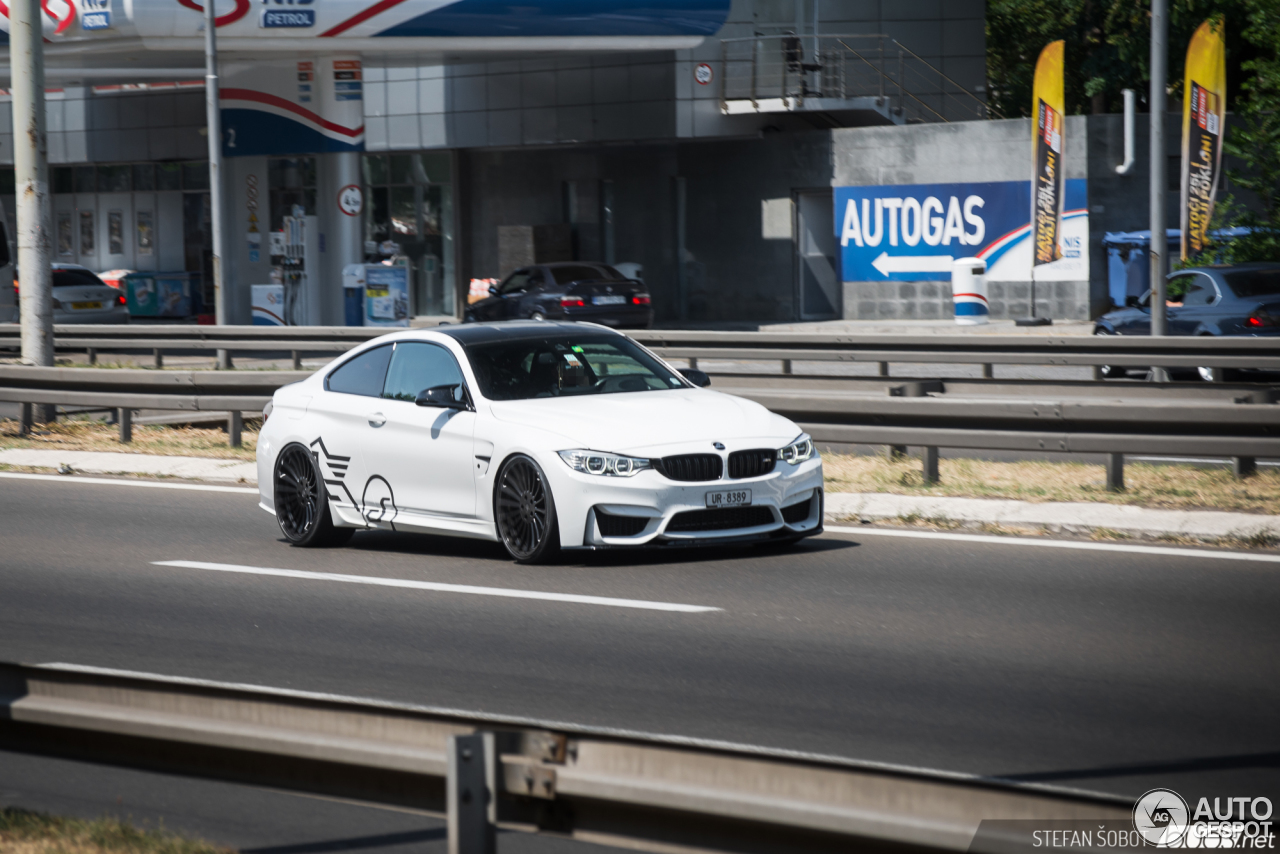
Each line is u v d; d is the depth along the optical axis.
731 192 108.06
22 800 15.20
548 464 26.47
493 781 8.86
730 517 26.67
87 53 94.06
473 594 25.12
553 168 116.69
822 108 103.44
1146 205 95.81
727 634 21.73
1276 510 30.50
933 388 40.59
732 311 109.19
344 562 28.75
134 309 128.25
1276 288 59.09
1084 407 32.59
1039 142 89.69
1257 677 18.72
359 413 29.94
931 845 7.98
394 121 115.38
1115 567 26.20
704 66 104.19
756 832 8.48
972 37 109.31
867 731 16.64
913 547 28.55
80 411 58.34
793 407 36.31
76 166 144.62
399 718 9.61
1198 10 120.31
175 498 37.81
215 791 15.55
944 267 100.62
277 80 101.44
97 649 21.58
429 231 122.75
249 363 79.06
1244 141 82.81
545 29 92.56
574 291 89.56
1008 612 22.84
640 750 8.83
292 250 101.62
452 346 29.31
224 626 23.12
